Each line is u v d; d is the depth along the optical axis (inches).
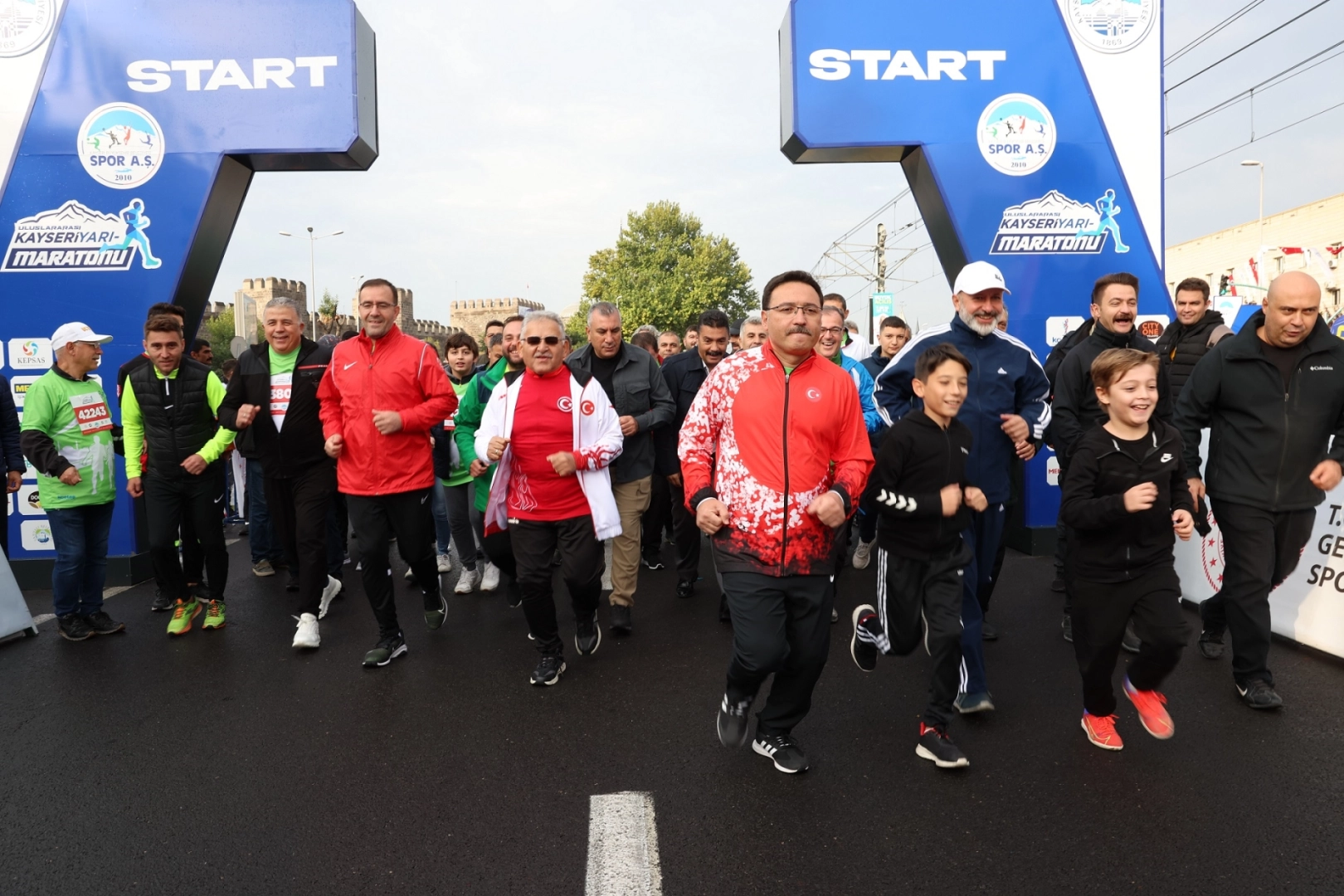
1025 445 146.3
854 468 118.2
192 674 175.8
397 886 97.8
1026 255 275.1
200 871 101.9
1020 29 271.6
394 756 133.9
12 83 260.2
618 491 201.5
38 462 191.0
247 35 261.7
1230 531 149.6
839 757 130.3
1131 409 122.2
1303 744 130.7
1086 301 277.1
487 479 226.4
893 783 121.3
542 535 165.2
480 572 269.1
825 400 118.1
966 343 150.2
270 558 272.5
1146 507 114.9
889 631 132.7
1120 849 102.6
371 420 173.2
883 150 285.4
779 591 118.6
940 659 125.3
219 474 207.3
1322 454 145.9
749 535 117.9
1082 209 275.4
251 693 163.8
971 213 273.3
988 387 148.9
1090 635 127.6
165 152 262.2
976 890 94.7
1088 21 272.1
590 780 124.0
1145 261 277.9
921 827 108.7
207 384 205.5
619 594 200.8
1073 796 116.2
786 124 280.8
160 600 228.4
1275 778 119.7
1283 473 145.6
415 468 178.1
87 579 203.8
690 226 2810.0
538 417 164.1
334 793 121.5
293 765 131.3
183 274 263.9
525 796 119.6
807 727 142.9
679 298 2659.9
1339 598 173.2
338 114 263.6
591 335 209.9
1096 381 127.3
